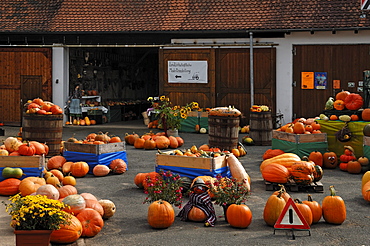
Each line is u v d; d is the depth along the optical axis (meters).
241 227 7.27
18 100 21.89
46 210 5.77
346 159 11.86
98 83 25.61
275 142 12.92
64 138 17.50
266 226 7.40
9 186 9.02
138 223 7.57
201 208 7.65
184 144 16.33
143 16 21.31
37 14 22.08
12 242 6.19
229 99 20.52
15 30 21.28
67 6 22.25
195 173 9.41
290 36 19.89
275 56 20.03
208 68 20.58
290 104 20.02
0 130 17.92
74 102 22.14
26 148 9.92
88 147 11.38
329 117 12.90
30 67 21.80
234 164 9.48
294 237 6.80
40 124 12.96
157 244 6.55
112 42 21.28
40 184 9.02
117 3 22.11
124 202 8.84
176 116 16.84
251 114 16.38
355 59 19.47
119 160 11.47
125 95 28.66
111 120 24.58
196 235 6.95
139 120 26.17
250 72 19.98
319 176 9.80
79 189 9.80
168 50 20.92
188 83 20.83
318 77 19.77
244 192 7.66
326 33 19.59
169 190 7.80
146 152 14.71
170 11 21.30
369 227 7.32
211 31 19.92
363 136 11.96
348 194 9.42
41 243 5.77
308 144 12.20
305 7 20.09
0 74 22.00
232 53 20.38
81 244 6.52
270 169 9.68
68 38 21.48
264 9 20.44
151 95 32.00
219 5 21.08
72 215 6.68
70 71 22.77
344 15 19.42
